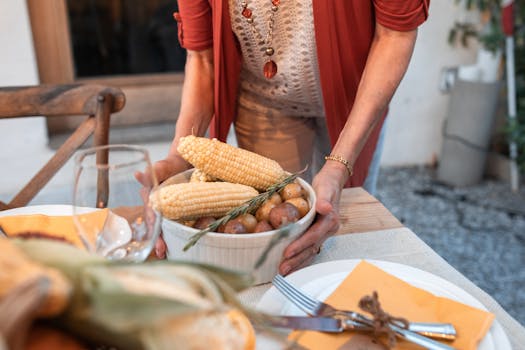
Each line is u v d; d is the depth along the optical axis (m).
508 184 3.01
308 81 1.15
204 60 1.16
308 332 0.56
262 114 1.30
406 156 3.15
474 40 2.88
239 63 1.14
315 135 1.43
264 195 0.73
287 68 1.13
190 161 0.77
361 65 1.10
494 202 2.79
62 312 0.34
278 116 1.30
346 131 0.94
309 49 1.07
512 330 0.61
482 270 2.20
